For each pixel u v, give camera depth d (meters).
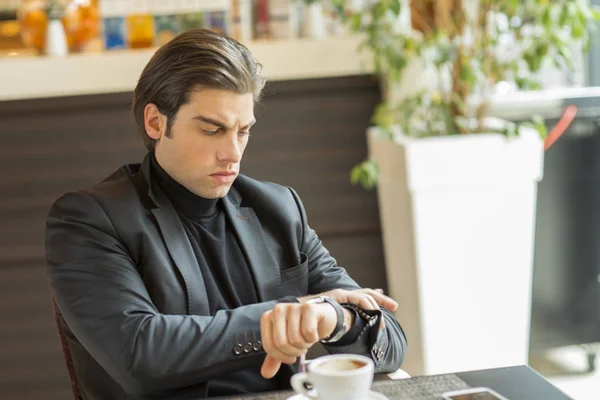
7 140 4.22
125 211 1.93
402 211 3.81
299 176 4.37
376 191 4.39
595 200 4.13
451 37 3.84
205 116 1.92
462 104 3.87
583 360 4.32
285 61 4.33
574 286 4.17
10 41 4.47
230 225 2.09
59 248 1.91
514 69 3.86
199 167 1.96
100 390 1.91
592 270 4.16
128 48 4.38
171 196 2.02
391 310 2.00
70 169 4.25
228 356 1.78
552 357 4.38
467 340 3.80
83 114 4.26
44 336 4.21
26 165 4.24
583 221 4.14
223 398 1.66
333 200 4.37
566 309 4.18
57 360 4.21
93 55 4.24
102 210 1.93
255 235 2.10
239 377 1.96
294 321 1.69
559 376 4.11
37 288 4.22
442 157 3.68
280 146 4.36
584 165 4.11
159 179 2.02
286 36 4.53
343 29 4.56
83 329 1.83
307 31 4.51
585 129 4.09
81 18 4.38
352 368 1.50
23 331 4.21
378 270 4.39
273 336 1.69
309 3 4.28
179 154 1.96
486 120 3.99
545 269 4.15
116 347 1.79
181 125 1.94
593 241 4.14
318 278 2.21
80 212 1.92
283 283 2.10
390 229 4.01
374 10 3.83
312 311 1.70
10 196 4.23
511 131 3.71
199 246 2.03
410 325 3.89
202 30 1.96
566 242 4.14
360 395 1.45
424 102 4.02
